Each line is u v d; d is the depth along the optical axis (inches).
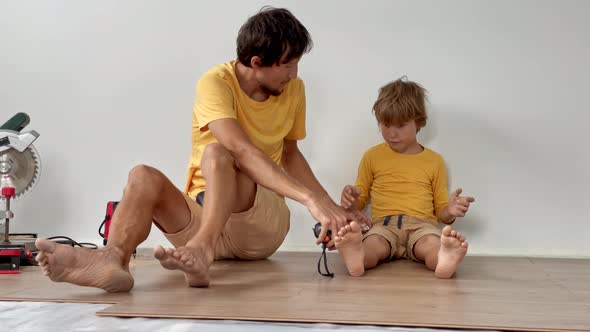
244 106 80.0
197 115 76.1
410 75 100.3
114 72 107.8
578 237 96.1
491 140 98.4
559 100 97.0
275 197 79.7
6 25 110.4
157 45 106.9
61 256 52.8
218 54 105.3
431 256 76.4
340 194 101.6
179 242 72.2
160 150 106.4
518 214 97.5
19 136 92.5
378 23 101.0
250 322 45.1
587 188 96.1
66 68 109.0
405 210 92.4
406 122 91.4
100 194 107.7
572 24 96.9
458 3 99.3
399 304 51.5
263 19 72.4
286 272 73.7
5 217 82.5
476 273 73.7
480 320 45.1
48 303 52.2
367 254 76.9
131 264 82.3
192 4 106.0
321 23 102.3
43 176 108.8
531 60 97.7
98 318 46.4
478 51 98.8
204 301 52.5
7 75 110.4
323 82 102.2
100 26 108.3
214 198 61.2
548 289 61.0
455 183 99.0
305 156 102.6
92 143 108.1
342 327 43.8
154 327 43.7
